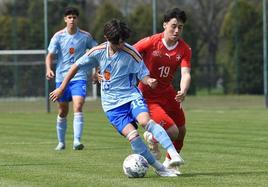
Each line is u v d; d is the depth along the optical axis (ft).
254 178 66.59
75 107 98.27
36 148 99.96
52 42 100.89
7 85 255.09
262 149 95.96
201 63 278.26
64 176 68.95
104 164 79.20
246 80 262.06
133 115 66.49
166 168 68.13
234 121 156.46
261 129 132.98
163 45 70.28
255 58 260.01
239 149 96.12
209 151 93.50
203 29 298.56
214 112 194.49
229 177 67.31
